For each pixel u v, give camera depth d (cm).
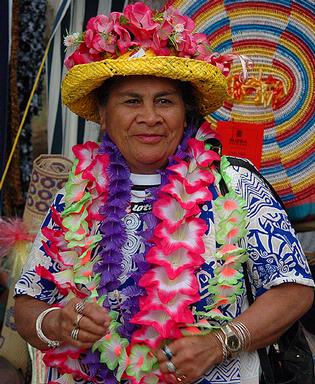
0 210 359
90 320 197
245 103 285
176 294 201
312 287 209
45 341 213
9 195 387
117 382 211
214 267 207
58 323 207
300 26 278
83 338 198
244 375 208
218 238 205
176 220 209
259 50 283
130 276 211
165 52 213
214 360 197
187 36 212
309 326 313
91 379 214
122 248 214
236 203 206
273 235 206
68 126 371
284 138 284
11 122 375
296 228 292
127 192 217
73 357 213
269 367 212
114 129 217
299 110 282
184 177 211
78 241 216
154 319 201
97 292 212
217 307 205
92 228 221
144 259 208
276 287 205
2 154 351
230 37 284
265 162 286
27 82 375
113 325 208
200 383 206
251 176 217
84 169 226
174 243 204
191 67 208
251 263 208
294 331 232
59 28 368
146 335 205
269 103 284
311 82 279
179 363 194
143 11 212
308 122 281
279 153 285
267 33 282
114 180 219
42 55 374
